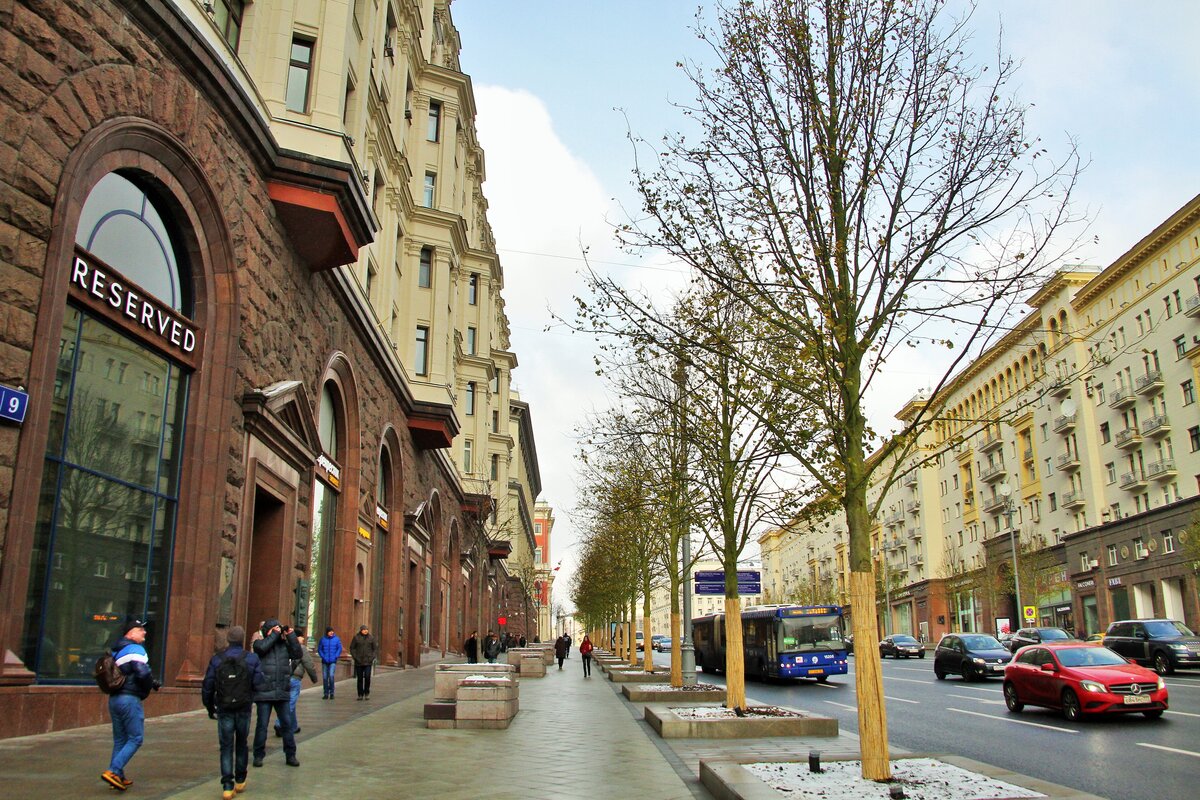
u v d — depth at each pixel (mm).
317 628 20891
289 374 17312
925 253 8531
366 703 17484
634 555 31438
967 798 6750
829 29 9078
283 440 16531
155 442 12867
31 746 9234
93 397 11398
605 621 66562
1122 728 13898
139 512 12461
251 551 15688
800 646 30766
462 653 49281
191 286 13906
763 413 13320
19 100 9555
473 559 52438
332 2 18578
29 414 9570
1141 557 49406
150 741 10367
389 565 29328
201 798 7418
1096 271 55125
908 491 85250
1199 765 10234
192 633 13242
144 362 12586
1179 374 47469
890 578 80938
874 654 7867
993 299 8398
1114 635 29594
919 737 13586
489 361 51594
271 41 17531
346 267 21812
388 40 28422
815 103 8906
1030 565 57531
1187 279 46719
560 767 9828
